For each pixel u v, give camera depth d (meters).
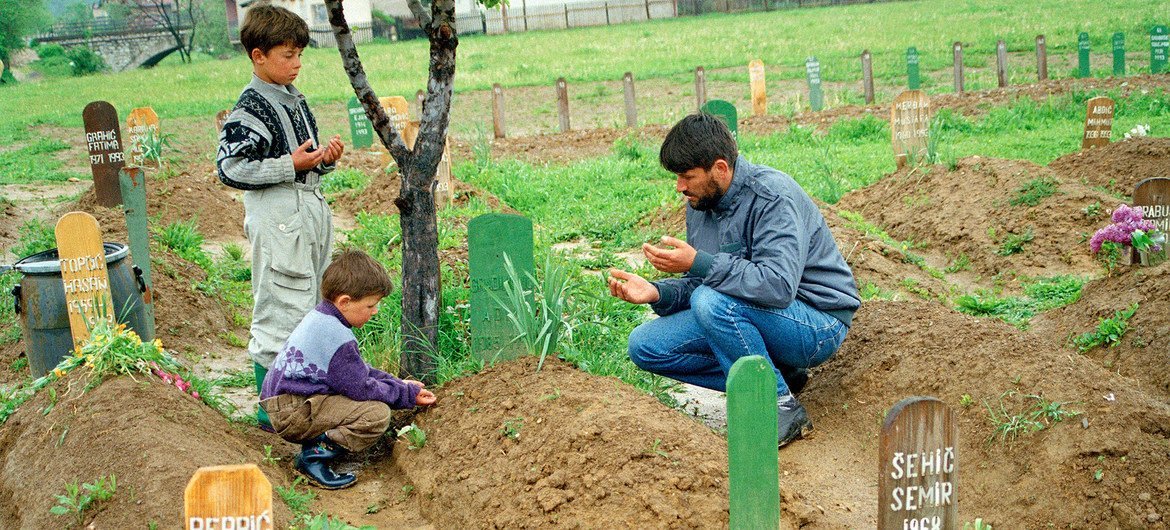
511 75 26.98
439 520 4.16
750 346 4.71
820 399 5.39
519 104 22.09
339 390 4.38
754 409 3.21
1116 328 6.13
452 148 15.76
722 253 4.71
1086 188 9.16
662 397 5.32
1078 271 8.02
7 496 4.14
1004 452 4.57
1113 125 14.90
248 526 2.72
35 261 5.77
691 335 4.96
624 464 3.96
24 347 6.38
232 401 5.55
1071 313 6.73
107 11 53.88
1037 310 7.20
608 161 13.27
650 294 4.89
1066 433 4.45
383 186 11.10
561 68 28.06
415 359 5.26
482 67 29.59
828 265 4.86
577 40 37.34
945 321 5.53
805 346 4.82
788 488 4.11
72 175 14.22
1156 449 4.34
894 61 24.69
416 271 5.20
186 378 4.93
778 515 3.31
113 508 3.63
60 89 30.61
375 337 5.84
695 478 3.85
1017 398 4.70
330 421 4.36
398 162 5.15
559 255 7.96
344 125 19.95
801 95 20.94
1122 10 30.62
